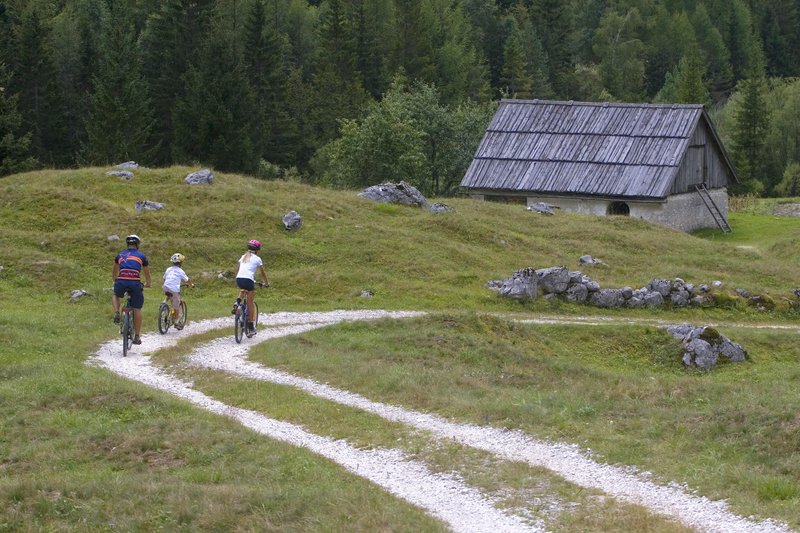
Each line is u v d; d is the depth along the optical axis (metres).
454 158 83.94
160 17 101.44
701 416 18.31
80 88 101.75
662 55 173.88
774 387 22.84
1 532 13.92
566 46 158.62
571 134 65.62
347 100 105.62
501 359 27.42
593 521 13.74
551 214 54.78
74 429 18.31
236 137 85.44
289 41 135.62
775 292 40.81
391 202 50.03
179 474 16.09
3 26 98.50
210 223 42.69
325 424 18.98
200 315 31.52
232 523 13.86
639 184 61.28
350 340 28.31
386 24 137.62
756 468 15.62
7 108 75.69
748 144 118.94
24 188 44.41
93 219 42.44
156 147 87.94
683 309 38.91
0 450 17.42
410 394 20.80
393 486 15.57
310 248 41.28
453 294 37.47
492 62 156.88
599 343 32.50
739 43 177.75
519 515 14.19
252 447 17.33
